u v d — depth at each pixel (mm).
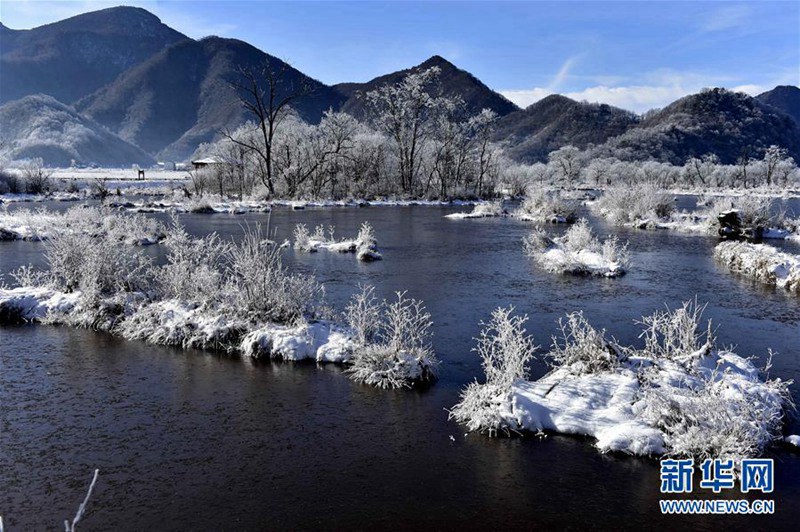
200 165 69875
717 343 10547
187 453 6367
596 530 5102
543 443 6652
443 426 7086
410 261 19516
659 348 8492
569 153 111188
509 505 5445
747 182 114375
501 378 7441
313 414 7406
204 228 28328
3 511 5285
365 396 7996
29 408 7516
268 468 6062
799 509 5441
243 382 8492
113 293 12156
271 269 11219
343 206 48500
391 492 5645
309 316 10844
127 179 86875
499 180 73500
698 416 6449
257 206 43875
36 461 6176
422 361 8617
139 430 6914
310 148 56594
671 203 37312
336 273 16984
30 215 27766
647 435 6434
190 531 5016
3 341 10367
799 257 18484
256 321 10492
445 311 12578
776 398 7234
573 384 7598
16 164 91625
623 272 17750
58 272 13055
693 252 22656
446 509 5371
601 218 39000
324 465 6137
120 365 9180
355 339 9680
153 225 24234
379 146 59906
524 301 13656
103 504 5402
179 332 10312
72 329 11156
